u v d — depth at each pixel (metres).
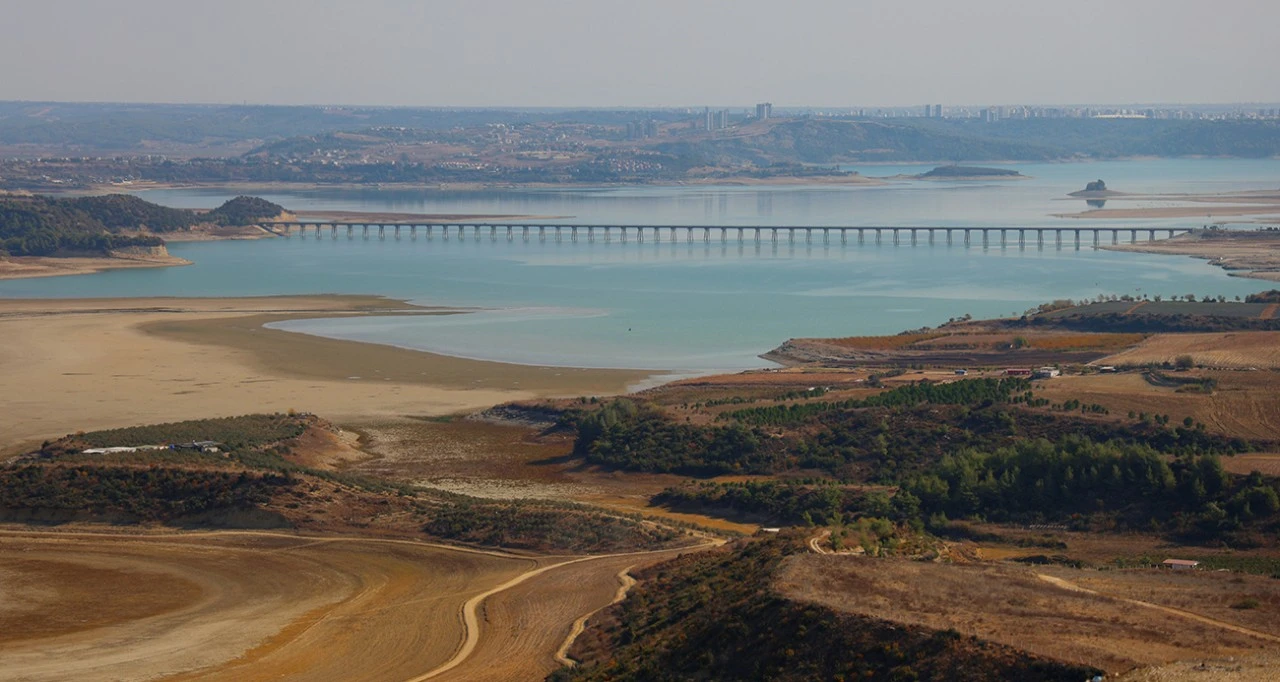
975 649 55.91
